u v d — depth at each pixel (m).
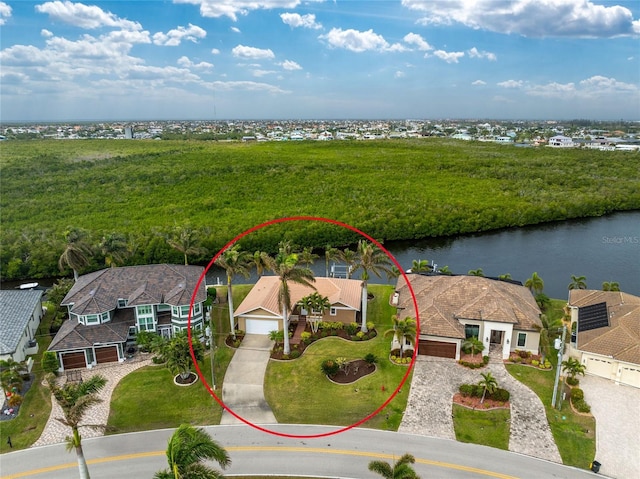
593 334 39.81
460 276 50.69
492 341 43.38
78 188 100.38
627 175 122.00
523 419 32.97
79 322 41.62
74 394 24.94
